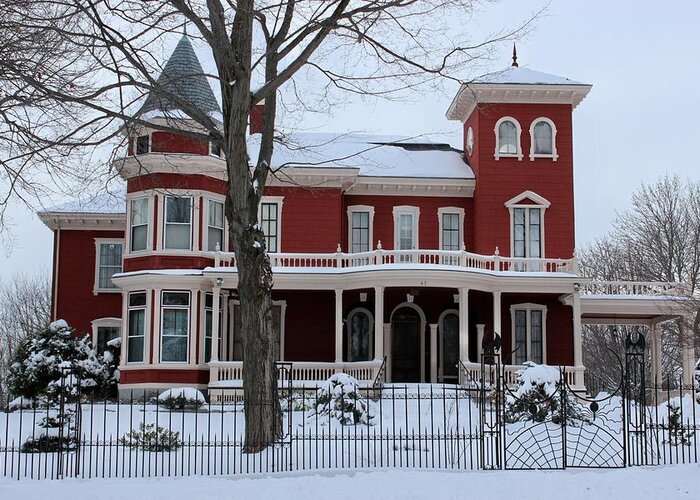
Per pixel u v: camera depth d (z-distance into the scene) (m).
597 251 64.75
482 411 17.69
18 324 69.25
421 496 13.69
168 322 33.31
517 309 36.78
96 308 39.56
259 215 36.34
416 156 39.66
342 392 22.70
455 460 18.84
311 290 35.09
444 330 36.94
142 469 16.91
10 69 15.81
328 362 33.97
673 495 13.78
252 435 19.22
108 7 17.23
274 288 33.25
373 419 25.55
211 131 20.62
